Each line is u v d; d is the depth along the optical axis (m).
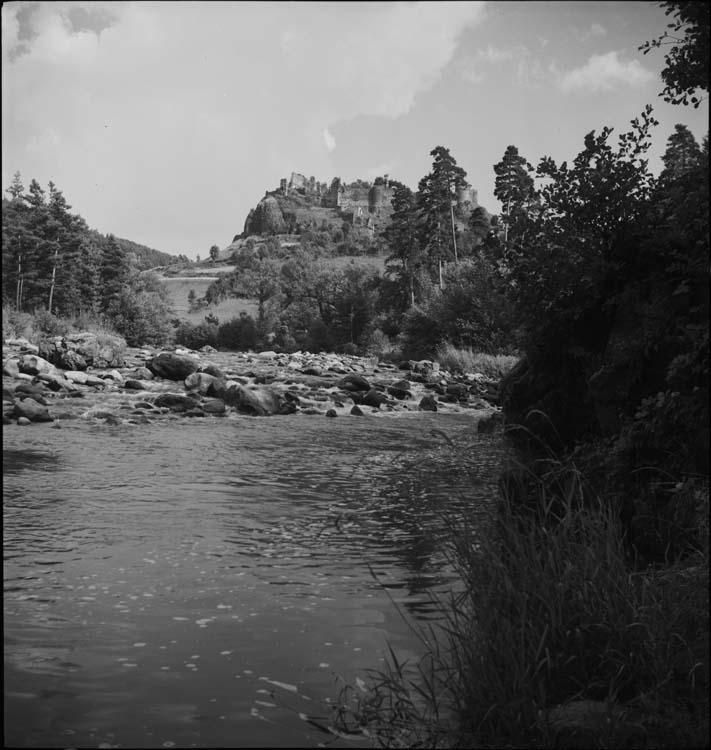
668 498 5.24
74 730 3.24
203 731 3.25
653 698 3.30
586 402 7.06
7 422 14.04
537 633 3.58
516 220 7.12
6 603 4.82
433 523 6.98
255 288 179.38
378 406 19.78
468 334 35.59
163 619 4.59
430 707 3.48
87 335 25.50
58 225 76.25
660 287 6.32
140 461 10.46
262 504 7.89
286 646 4.20
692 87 5.47
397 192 76.12
